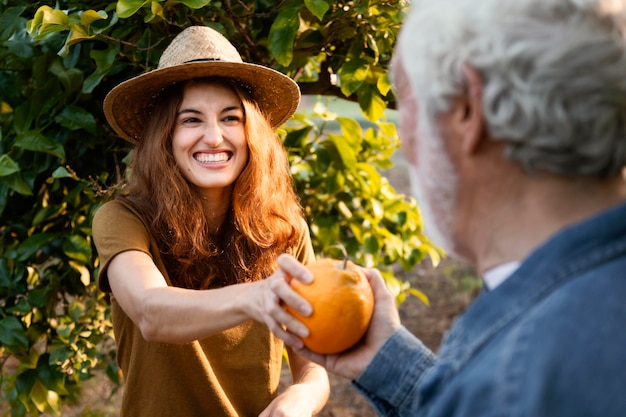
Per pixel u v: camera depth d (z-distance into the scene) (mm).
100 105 2762
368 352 1452
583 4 992
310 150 3203
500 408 917
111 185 2797
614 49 978
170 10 2506
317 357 1469
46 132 2691
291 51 2414
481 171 1062
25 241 2713
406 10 1946
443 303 6270
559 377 903
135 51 2568
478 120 1032
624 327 913
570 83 970
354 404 4742
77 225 2799
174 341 1689
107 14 2514
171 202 2117
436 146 1089
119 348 2170
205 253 2150
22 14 2705
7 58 2717
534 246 1039
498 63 995
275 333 1418
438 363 1067
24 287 2838
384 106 2771
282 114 2434
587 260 978
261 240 2223
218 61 2123
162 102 2191
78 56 2559
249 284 1529
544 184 1027
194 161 2141
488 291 1082
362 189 3324
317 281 1374
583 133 980
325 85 2959
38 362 2918
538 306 978
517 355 939
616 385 883
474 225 1103
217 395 2104
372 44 2602
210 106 2141
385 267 3541
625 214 978
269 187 2227
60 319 2967
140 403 2113
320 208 3342
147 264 1929
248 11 2684
